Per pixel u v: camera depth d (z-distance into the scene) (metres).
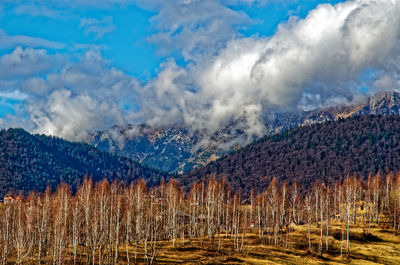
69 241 99.12
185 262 87.94
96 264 83.31
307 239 113.44
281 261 93.12
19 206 112.06
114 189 145.50
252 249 103.50
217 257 93.56
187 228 132.12
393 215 134.25
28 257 88.06
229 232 132.75
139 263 85.62
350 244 108.94
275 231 115.69
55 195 129.38
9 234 100.56
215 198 147.50
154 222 111.38
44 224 93.31
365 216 142.75
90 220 96.94
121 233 103.62
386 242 112.69
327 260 95.31
